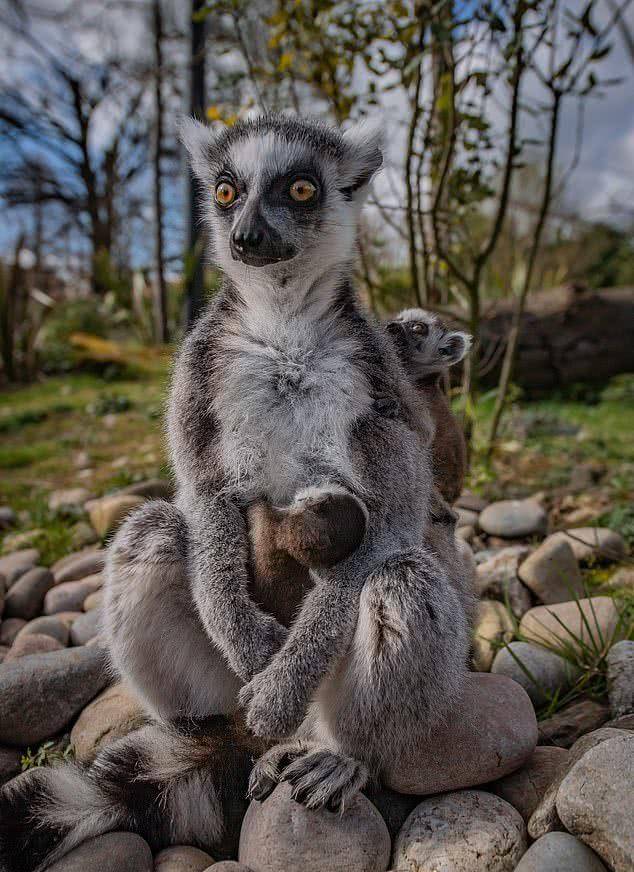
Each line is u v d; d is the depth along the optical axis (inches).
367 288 33.7
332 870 12.6
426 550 15.1
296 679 13.4
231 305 16.5
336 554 13.8
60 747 17.3
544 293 50.4
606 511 30.4
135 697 16.8
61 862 13.2
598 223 82.5
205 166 18.1
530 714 15.1
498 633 20.3
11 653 20.4
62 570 26.4
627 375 49.9
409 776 14.1
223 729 15.3
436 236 29.5
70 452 44.3
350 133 17.6
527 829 13.2
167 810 14.4
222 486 15.5
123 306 86.7
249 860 13.0
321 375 15.2
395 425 15.1
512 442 39.9
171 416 16.7
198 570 14.9
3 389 64.1
